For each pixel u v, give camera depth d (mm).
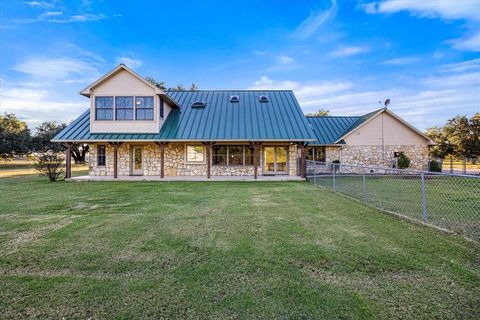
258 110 16125
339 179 14531
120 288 2854
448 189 10633
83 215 6133
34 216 6070
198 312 2422
